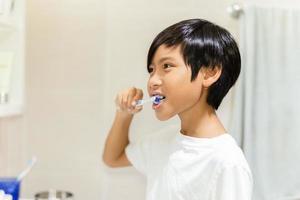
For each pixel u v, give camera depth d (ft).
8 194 2.77
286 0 3.90
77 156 4.07
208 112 2.35
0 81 3.18
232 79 2.34
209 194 2.14
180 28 2.24
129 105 2.64
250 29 3.65
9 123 3.83
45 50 4.01
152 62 2.33
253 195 3.74
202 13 3.95
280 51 3.73
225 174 2.05
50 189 4.04
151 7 3.96
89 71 4.02
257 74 3.72
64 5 3.98
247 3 3.85
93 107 4.04
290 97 3.75
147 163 2.80
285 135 3.78
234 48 2.32
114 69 4.00
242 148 3.76
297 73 3.75
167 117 2.28
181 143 2.40
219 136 2.26
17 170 4.01
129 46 3.99
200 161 2.23
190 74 2.18
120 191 4.05
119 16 3.97
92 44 4.00
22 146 4.06
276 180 3.78
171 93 2.20
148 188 2.68
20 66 3.41
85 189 4.07
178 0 3.95
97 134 4.05
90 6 3.98
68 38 4.00
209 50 2.19
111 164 3.05
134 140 3.99
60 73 4.03
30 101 4.05
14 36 3.39
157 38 2.32
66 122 4.06
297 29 3.73
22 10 3.39
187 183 2.24
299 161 3.79
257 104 3.74
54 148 4.07
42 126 4.06
